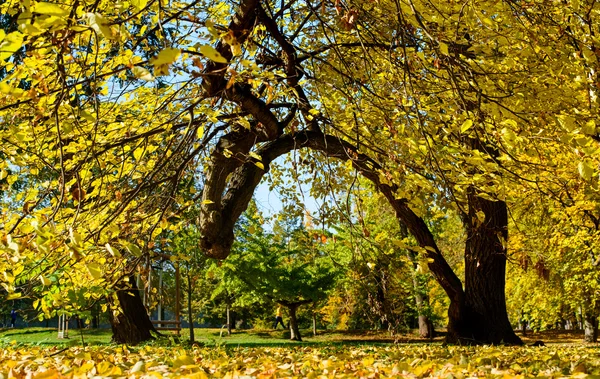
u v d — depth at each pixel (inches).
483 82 187.0
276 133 255.1
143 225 237.1
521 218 472.7
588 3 183.0
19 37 99.1
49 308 206.2
